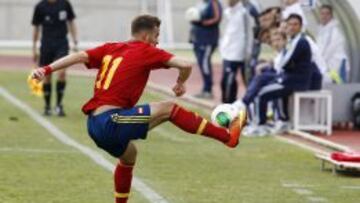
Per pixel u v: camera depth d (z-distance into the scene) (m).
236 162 24.38
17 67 56.72
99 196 19.17
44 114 33.88
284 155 25.92
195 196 19.39
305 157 25.61
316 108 31.98
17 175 21.34
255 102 30.69
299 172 22.98
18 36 77.44
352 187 20.97
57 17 33.72
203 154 25.64
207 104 38.69
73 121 32.31
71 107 36.53
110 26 79.00
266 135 30.50
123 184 17.20
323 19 34.91
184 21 78.25
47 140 27.38
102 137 16.16
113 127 16.06
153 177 21.59
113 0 80.38
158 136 29.25
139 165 23.30
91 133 16.34
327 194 20.02
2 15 77.81
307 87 31.25
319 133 31.86
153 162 23.88
